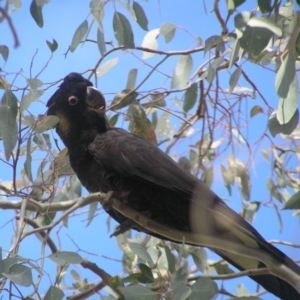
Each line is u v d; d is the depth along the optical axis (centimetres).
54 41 743
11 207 685
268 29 619
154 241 903
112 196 791
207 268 891
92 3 735
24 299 595
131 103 949
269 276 784
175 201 788
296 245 712
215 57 813
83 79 868
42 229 641
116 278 692
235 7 654
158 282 668
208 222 770
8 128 643
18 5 762
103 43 739
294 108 639
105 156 798
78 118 838
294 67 625
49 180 838
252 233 729
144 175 780
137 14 742
